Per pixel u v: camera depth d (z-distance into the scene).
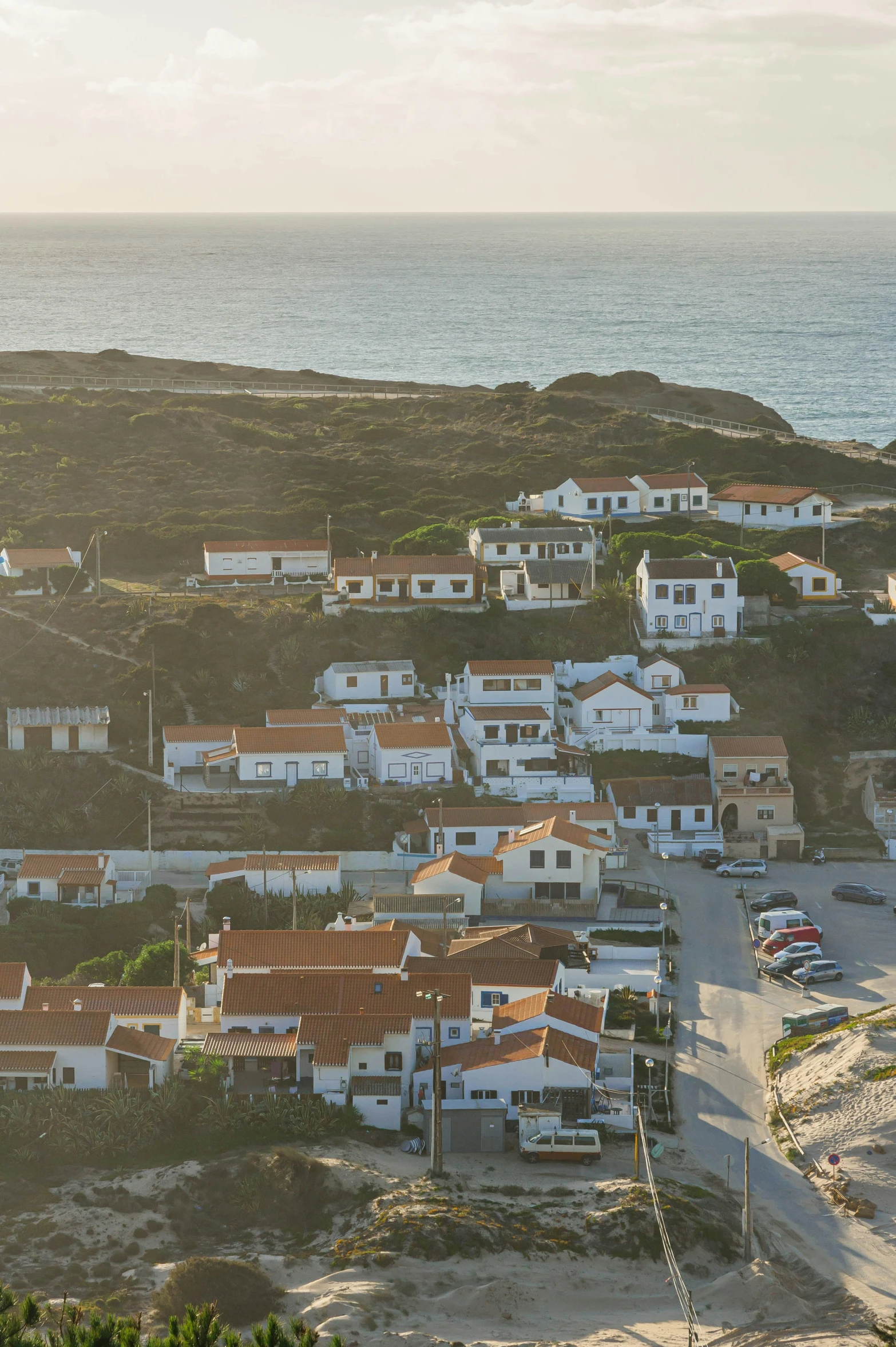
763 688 121.19
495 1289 55.22
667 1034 79.81
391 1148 68.12
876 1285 58.72
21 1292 54.34
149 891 95.88
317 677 119.81
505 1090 71.62
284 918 93.38
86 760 108.69
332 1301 53.06
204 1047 72.50
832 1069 74.88
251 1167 62.97
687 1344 52.38
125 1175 63.22
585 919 95.75
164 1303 52.56
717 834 107.25
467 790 108.38
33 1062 70.06
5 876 98.50
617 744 115.12
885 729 119.38
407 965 81.19
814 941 91.38
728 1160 68.50
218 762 108.00
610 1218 60.19
